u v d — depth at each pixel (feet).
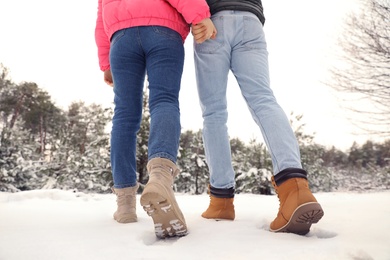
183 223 3.26
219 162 4.42
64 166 27.02
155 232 3.33
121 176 4.25
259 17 4.65
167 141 3.45
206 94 4.47
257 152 23.21
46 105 65.57
